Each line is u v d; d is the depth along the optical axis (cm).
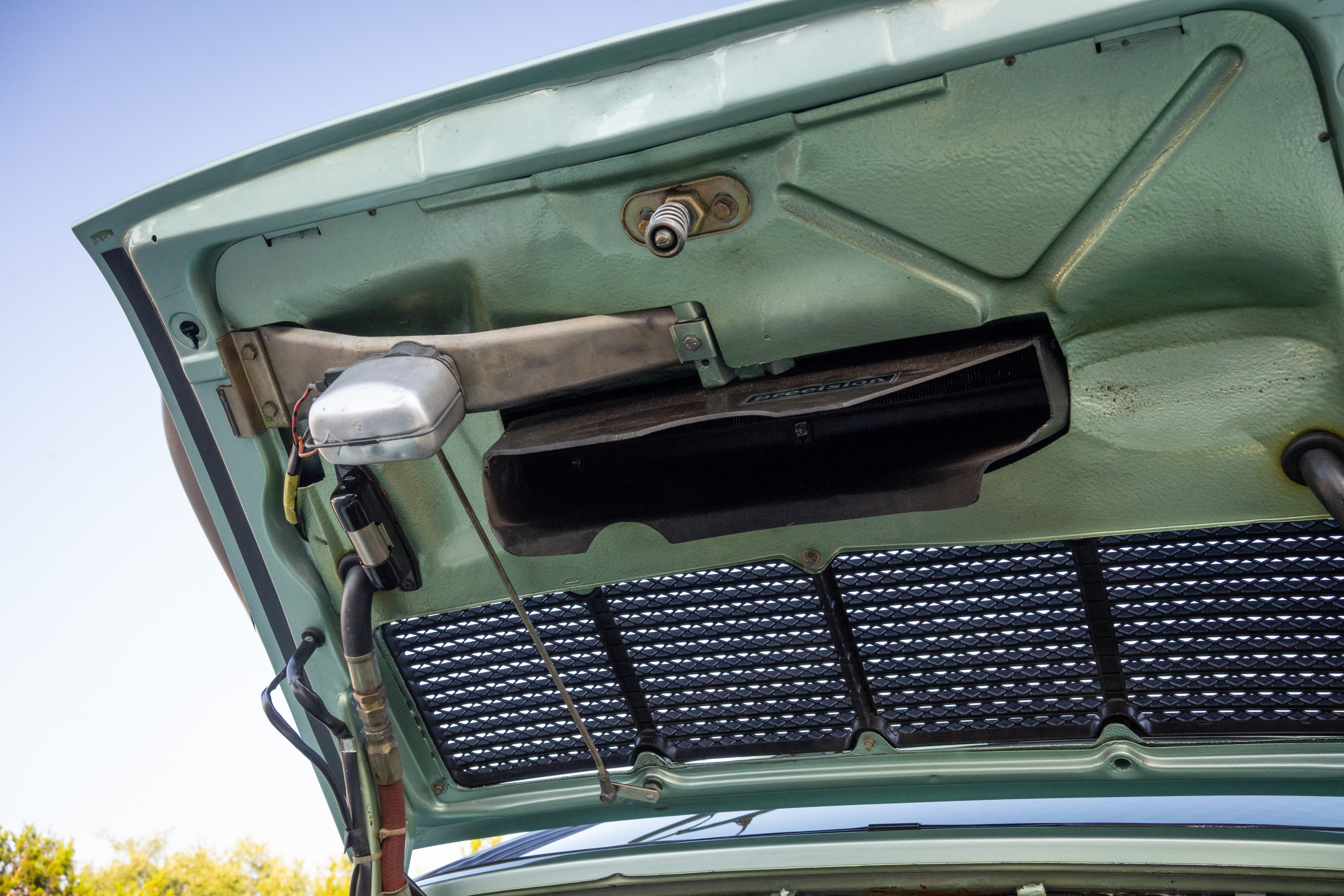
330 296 166
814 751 190
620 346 158
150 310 175
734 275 152
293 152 155
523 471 182
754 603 182
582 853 188
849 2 131
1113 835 157
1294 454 142
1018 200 139
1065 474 156
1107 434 151
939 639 177
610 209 150
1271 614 159
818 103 136
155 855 1972
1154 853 153
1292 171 129
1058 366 149
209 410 177
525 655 196
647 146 142
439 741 206
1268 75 124
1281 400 141
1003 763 179
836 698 187
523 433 167
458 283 162
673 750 198
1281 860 146
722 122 138
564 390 164
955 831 167
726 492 170
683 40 137
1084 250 140
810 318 153
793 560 175
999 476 159
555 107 143
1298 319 138
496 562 171
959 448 160
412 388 151
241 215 158
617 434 156
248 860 1925
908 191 141
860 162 140
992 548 168
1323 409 139
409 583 187
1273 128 127
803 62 132
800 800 195
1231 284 139
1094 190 136
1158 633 166
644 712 196
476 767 208
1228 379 143
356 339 166
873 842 168
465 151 146
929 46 128
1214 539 157
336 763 203
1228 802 165
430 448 152
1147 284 142
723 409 155
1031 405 159
